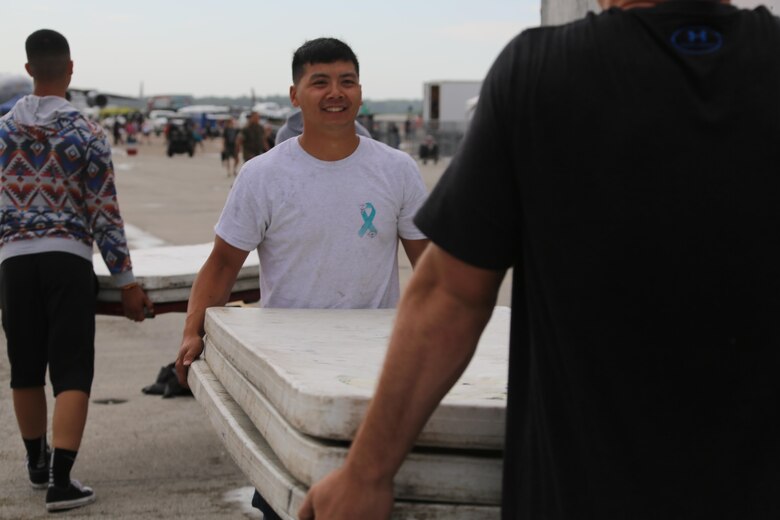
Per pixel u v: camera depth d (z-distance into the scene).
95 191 4.80
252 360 2.40
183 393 7.16
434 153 53.88
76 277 4.79
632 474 1.64
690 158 1.59
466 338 1.77
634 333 1.62
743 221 1.59
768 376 1.63
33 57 4.69
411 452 1.93
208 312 3.10
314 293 3.45
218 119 111.50
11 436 6.21
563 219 1.64
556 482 1.69
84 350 4.88
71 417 4.87
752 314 1.61
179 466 5.63
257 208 3.41
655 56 1.62
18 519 4.83
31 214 4.75
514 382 1.80
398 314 1.81
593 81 1.63
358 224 3.44
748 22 1.67
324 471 1.91
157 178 37.34
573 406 1.67
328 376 2.11
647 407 1.63
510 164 1.69
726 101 1.60
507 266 1.76
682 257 1.60
